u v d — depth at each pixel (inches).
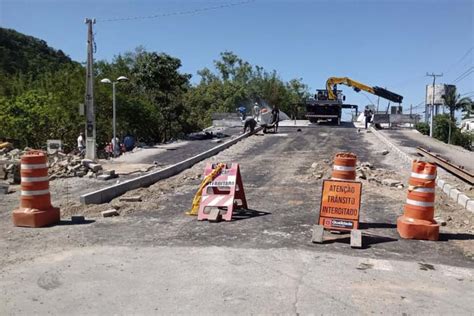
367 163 671.8
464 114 3235.7
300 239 316.8
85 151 926.4
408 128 1494.8
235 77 3196.4
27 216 346.9
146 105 1275.8
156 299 213.8
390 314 199.6
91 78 867.4
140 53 1736.0
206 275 244.4
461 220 371.6
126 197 458.0
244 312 199.6
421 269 257.1
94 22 856.9
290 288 226.5
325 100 1648.6
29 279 239.6
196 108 2087.8
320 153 857.5
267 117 1284.4
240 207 414.9
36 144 1219.2
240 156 837.2
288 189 524.1
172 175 641.0
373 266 260.7
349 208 326.6
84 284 232.5
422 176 319.9
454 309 205.8
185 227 350.9
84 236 323.0
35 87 1665.8
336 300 213.0
